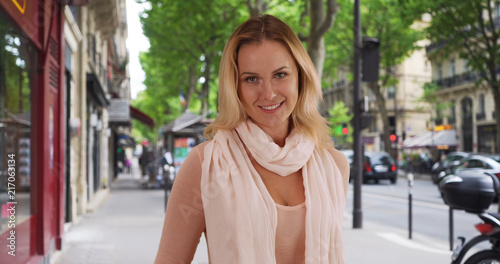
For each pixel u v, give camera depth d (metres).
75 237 7.76
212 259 1.11
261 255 1.07
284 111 1.15
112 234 8.04
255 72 1.13
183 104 27.16
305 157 1.17
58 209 6.59
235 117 1.16
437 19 19.52
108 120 19.09
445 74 37.72
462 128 36.03
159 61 26.62
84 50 10.70
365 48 9.29
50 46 6.22
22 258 4.56
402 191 17.92
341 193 1.24
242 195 1.09
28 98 5.11
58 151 6.80
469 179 4.42
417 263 6.01
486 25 19.41
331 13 9.54
